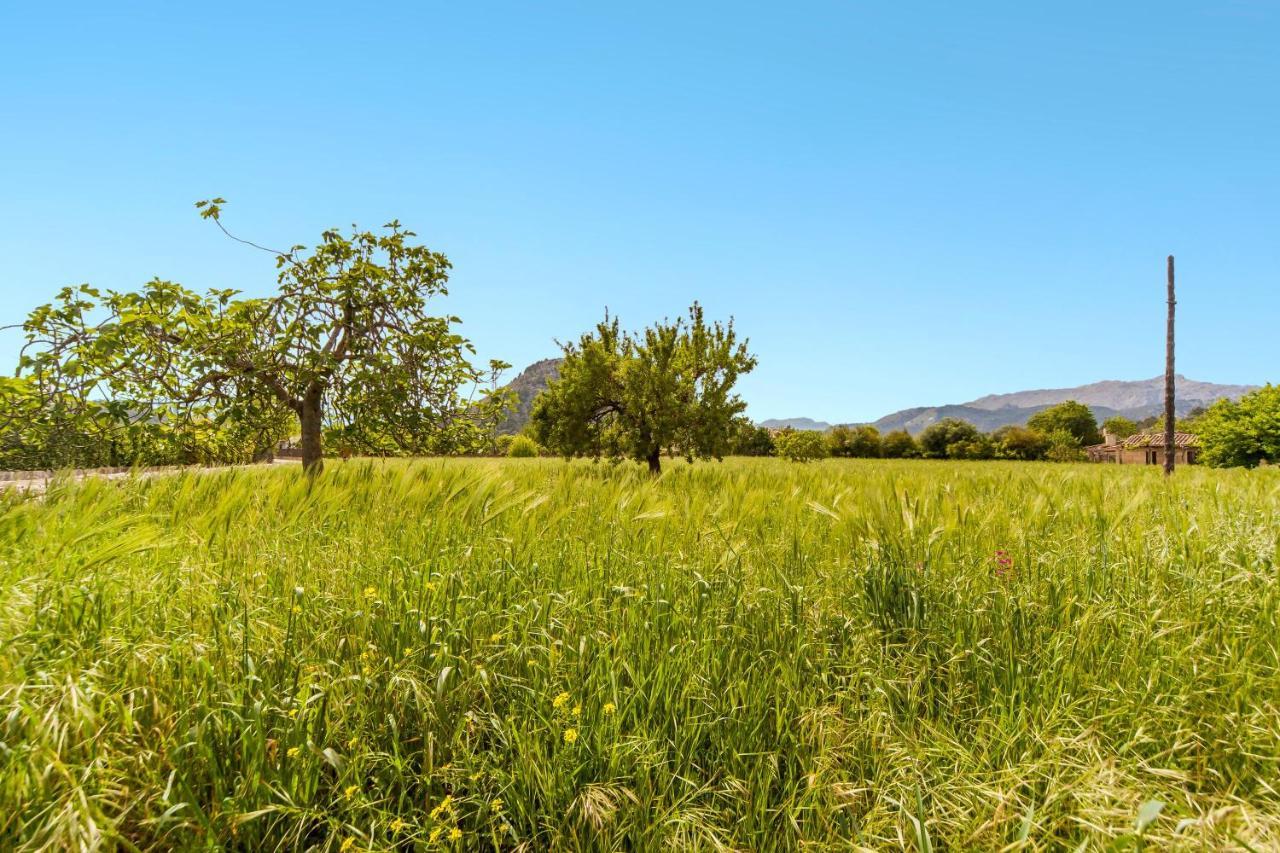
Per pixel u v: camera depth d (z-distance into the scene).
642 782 2.45
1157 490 7.94
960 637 3.37
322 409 8.17
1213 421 35.00
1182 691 3.00
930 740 2.79
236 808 2.24
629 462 17.16
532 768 2.48
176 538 4.09
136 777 2.37
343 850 2.16
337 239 7.79
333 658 3.01
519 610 3.36
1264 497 6.77
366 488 6.16
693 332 16.23
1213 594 3.83
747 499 5.92
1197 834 2.10
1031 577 4.24
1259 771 2.67
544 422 17.20
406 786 2.54
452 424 8.65
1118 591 4.00
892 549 4.22
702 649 3.10
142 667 2.75
